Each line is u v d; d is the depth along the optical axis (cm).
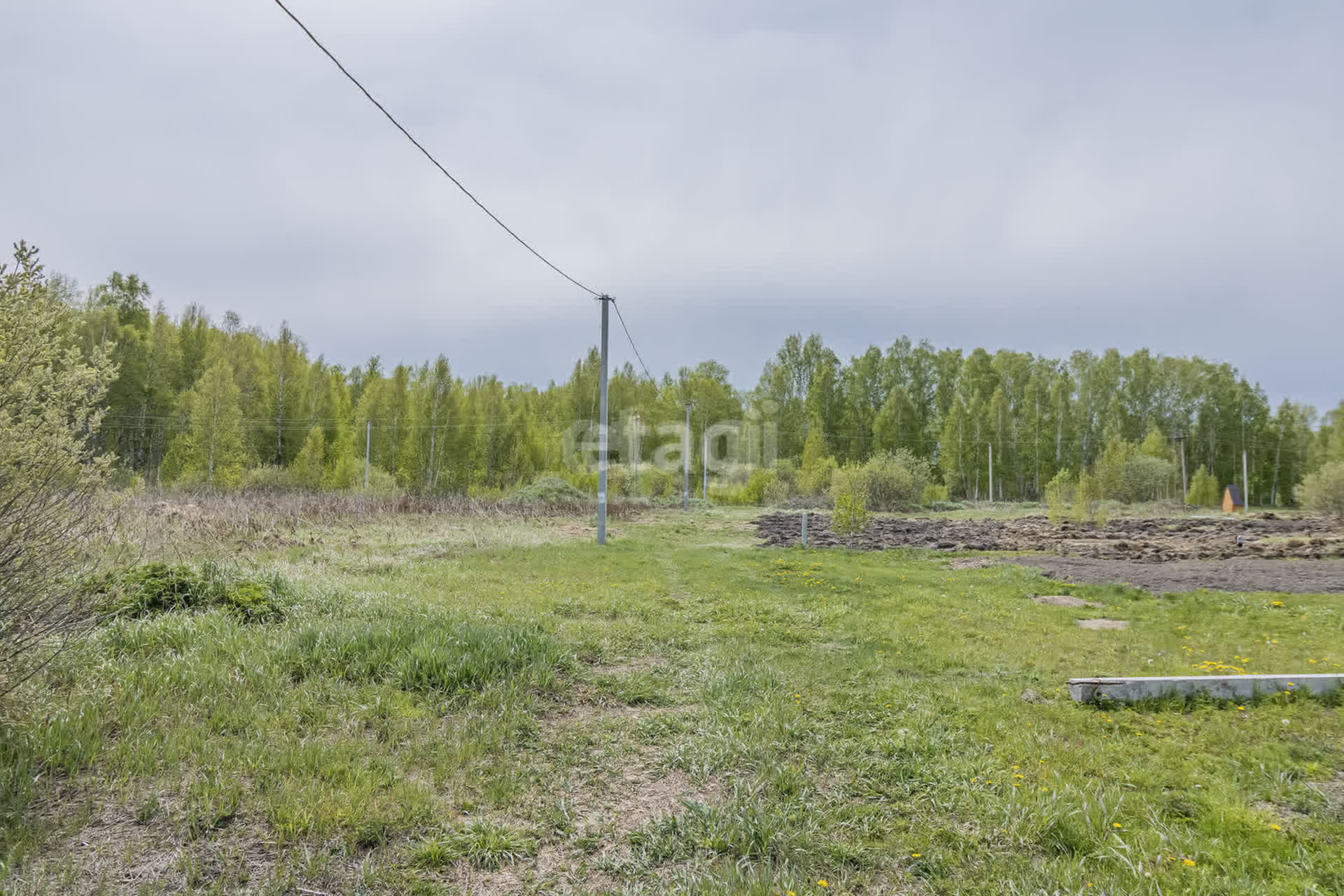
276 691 445
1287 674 567
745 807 334
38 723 352
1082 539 1950
